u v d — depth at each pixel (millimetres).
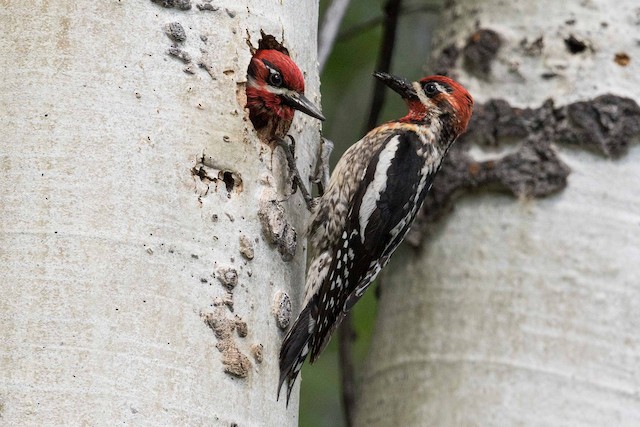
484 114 11383
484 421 10594
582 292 10633
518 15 11531
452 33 12031
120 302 7945
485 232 11133
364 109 16250
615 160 10883
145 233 8148
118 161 8227
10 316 7805
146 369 7887
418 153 11195
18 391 7660
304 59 10148
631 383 10398
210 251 8414
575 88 11094
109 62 8406
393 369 11469
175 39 8656
